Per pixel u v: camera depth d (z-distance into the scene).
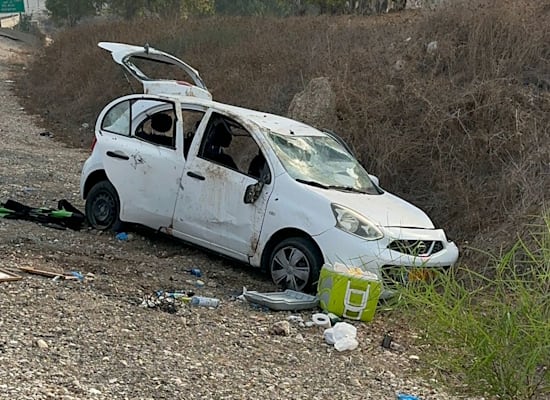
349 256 7.57
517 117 11.71
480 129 12.01
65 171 14.98
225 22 25.12
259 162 8.56
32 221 9.77
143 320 6.55
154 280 7.89
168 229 8.98
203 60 22.08
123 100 9.85
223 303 7.44
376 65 14.82
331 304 7.24
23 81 32.88
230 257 8.51
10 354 5.35
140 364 5.55
